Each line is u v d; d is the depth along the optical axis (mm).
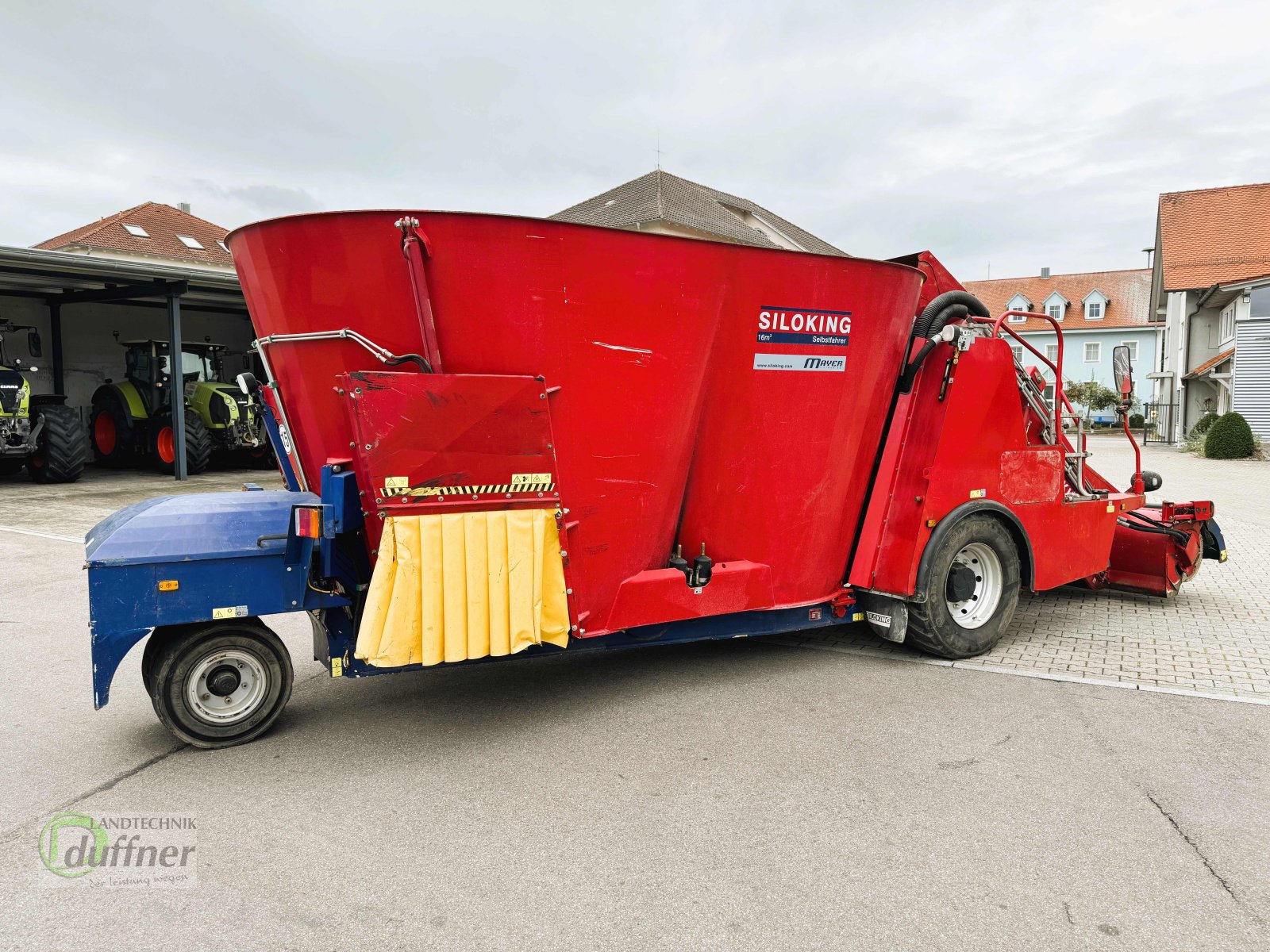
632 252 3801
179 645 3594
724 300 4105
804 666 4902
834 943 2373
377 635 3342
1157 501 12797
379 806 3211
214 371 17797
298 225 3457
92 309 20938
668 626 4348
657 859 2820
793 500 4582
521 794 3303
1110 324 53781
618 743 3789
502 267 3527
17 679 4801
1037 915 2506
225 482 15141
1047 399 5480
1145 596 6770
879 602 4949
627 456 3963
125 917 2518
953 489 4750
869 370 4652
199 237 33562
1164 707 4223
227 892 2641
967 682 4609
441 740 3838
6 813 3178
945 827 3025
